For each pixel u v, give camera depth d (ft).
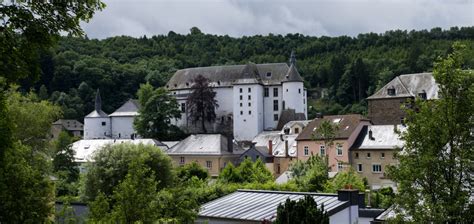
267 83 525.75
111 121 561.43
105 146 203.00
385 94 377.30
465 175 61.93
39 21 42.91
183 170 252.01
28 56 42.91
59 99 630.74
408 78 378.53
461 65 65.77
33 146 184.85
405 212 68.28
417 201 62.54
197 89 528.22
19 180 68.59
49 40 43.37
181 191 101.91
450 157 61.46
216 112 541.34
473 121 61.67
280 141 363.97
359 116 310.65
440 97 63.57
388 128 296.51
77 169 286.05
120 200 82.79
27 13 42.16
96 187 193.98
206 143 352.90
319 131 288.51
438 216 59.82
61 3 43.50
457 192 60.85
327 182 200.13
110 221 80.28
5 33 41.96
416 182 63.93
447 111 61.98
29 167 72.59
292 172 237.04
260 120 516.73
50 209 74.38
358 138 299.17
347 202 105.09
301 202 84.84
